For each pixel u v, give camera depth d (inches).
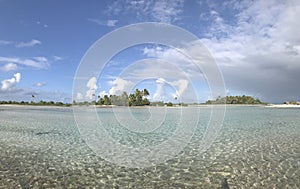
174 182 236.7
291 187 219.0
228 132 547.8
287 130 568.7
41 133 518.9
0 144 391.5
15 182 230.8
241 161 304.2
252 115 1009.5
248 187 220.4
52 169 272.4
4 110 1302.9
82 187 223.5
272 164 288.8
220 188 219.9
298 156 324.2
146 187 224.2
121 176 254.4
